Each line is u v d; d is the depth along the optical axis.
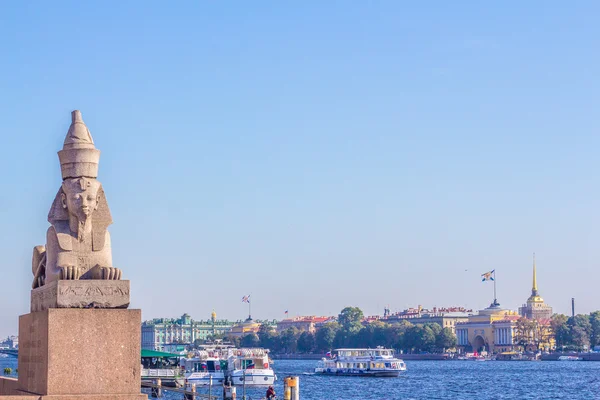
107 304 17.50
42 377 17.30
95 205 18.12
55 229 18.08
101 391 17.11
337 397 156.62
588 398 158.88
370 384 199.12
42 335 17.45
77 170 18.16
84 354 17.12
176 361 154.62
